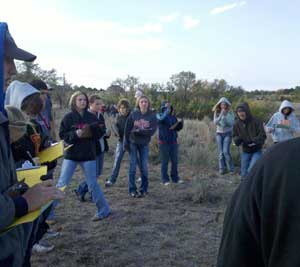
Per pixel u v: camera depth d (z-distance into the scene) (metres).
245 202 1.15
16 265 2.05
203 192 7.16
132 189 7.51
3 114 2.08
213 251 4.91
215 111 10.03
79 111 5.70
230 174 9.70
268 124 8.53
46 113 6.17
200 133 16.62
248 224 1.13
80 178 9.02
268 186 1.09
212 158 10.85
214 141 14.64
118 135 8.26
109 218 6.09
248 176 1.20
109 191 7.93
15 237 2.05
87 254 4.76
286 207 1.02
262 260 1.12
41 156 3.31
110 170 10.20
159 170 10.16
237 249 1.14
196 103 28.70
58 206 6.73
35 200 2.01
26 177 2.42
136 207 6.74
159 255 4.79
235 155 10.98
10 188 2.03
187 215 6.33
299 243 0.99
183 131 16.80
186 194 7.52
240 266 1.13
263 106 23.50
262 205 1.09
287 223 1.02
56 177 9.02
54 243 5.06
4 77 2.15
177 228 5.72
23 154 3.08
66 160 5.66
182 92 30.62
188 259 4.68
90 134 5.64
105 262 4.57
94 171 5.86
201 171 10.00
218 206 6.86
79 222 5.91
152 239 5.29
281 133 8.34
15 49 2.24
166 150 8.51
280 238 1.03
